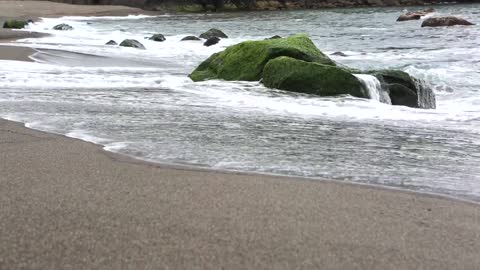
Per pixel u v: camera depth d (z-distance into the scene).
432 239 3.33
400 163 5.42
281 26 38.28
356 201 4.05
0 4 59.56
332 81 9.96
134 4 69.81
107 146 5.70
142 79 11.71
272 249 3.07
